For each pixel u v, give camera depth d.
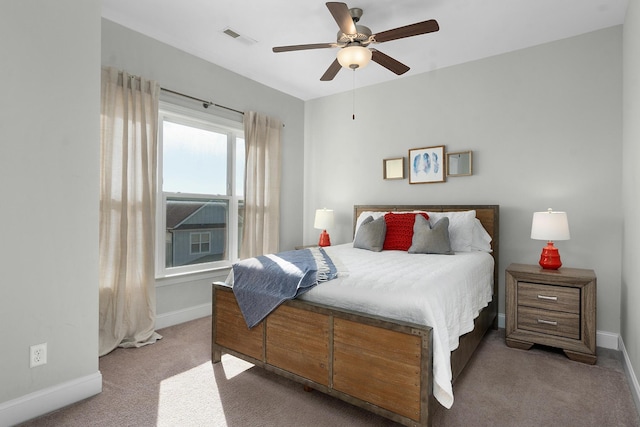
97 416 1.81
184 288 3.39
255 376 2.28
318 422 1.78
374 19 2.75
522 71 3.27
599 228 2.92
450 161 3.65
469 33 2.98
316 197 4.70
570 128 3.05
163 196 3.26
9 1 1.70
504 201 3.36
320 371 1.93
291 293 2.05
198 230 3.60
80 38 1.97
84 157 1.99
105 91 2.68
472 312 2.31
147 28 2.95
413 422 1.60
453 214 3.33
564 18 2.75
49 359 1.85
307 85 4.27
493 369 2.41
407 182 3.95
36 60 1.79
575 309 2.56
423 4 2.55
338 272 2.12
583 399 2.02
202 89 3.47
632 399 2.02
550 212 2.76
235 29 2.96
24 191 1.76
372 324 1.71
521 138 3.28
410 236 3.27
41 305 1.82
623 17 2.74
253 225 3.88
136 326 2.86
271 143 4.17
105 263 2.67
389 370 1.67
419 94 3.87
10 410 1.70
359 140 4.33
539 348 2.79
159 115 3.20
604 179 2.91
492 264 3.17
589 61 2.97
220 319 2.44
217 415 1.84
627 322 2.47
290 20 2.81
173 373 2.31
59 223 1.89
